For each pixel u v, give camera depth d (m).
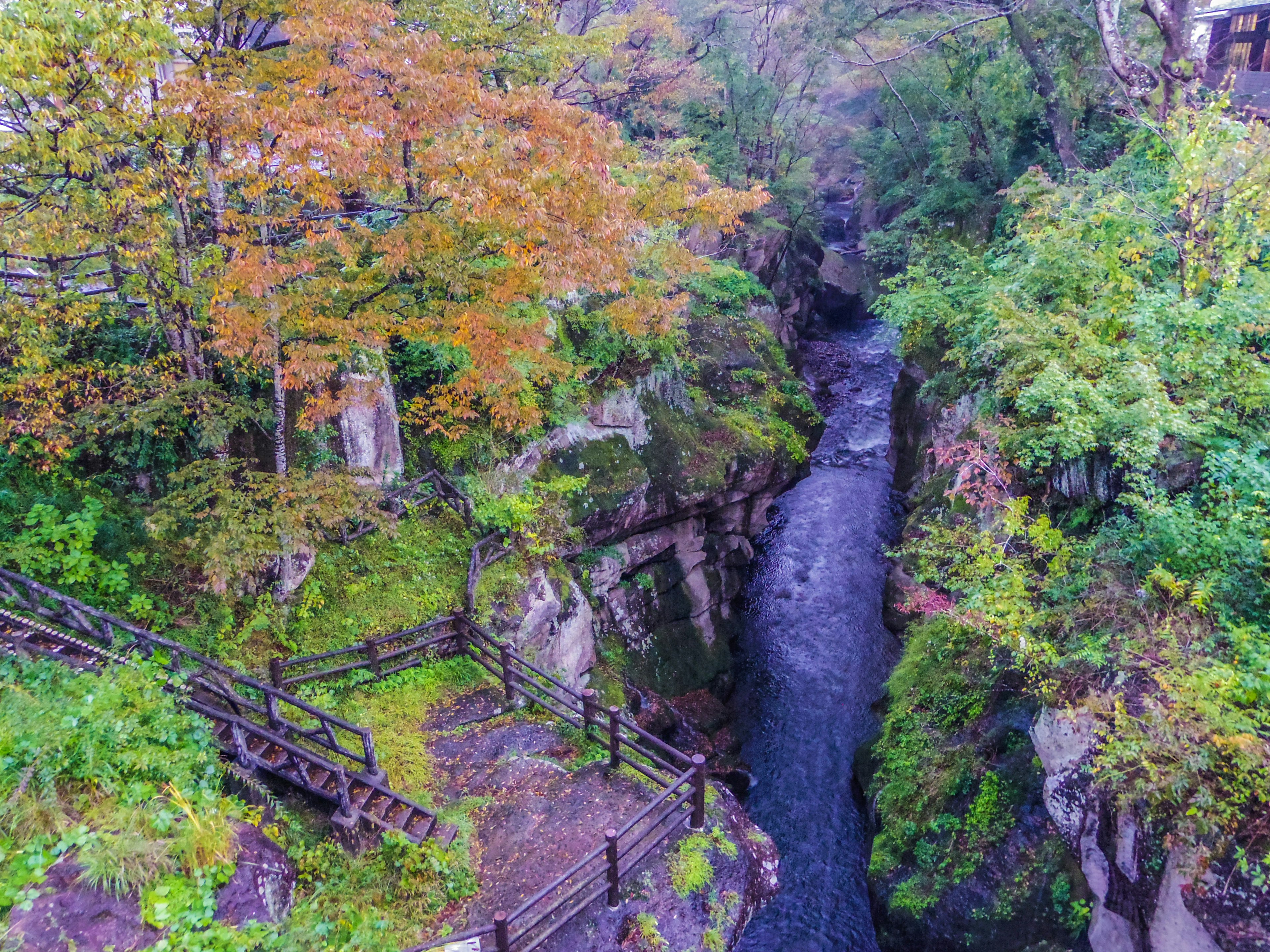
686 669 15.62
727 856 7.76
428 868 7.21
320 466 10.65
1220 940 6.00
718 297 21.89
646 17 22.22
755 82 25.95
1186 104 12.41
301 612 10.23
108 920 5.05
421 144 8.87
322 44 7.00
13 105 7.10
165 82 7.34
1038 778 9.24
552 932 6.49
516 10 12.87
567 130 7.82
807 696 15.59
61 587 8.62
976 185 21.36
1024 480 11.27
